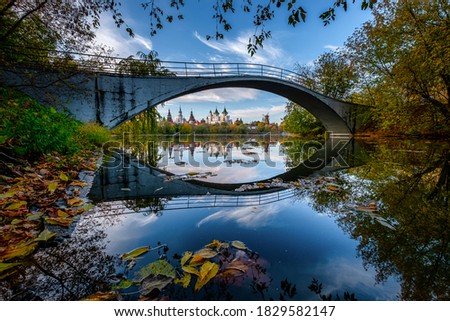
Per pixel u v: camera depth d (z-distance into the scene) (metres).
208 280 1.17
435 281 1.22
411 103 12.70
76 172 3.82
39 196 2.47
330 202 2.77
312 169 5.64
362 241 1.71
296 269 1.33
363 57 16.14
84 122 10.98
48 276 1.23
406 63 11.63
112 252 1.51
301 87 19.14
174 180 4.29
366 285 1.20
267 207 2.61
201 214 2.35
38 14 5.58
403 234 1.80
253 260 1.42
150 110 16.34
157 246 1.61
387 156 7.29
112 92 11.70
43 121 4.05
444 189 3.23
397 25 12.41
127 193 3.14
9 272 1.24
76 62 9.96
